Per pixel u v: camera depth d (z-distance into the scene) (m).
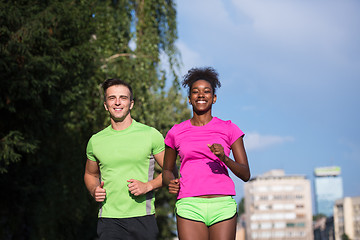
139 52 12.30
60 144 12.05
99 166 4.58
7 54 8.02
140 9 12.93
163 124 13.62
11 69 8.14
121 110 4.48
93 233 17.48
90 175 4.77
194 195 3.99
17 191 11.39
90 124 11.80
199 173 4.02
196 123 4.19
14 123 9.65
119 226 4.41
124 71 11.91
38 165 11.80
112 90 4.50
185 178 4.06
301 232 151.75
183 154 4.10
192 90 4.18
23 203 11.70
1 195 11.38
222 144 4.09
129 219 4.40
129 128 4.52
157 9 13.38
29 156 11.09
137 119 11.99
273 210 153.88
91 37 11.09
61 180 12.30
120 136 4.49
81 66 9.56
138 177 4.45
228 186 4.04
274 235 152.50
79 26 9.33
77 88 9.91
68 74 9.57
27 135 9.55
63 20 9.00
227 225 3.97
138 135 4.48
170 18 13.34
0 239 11.65
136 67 12.05
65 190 12.31
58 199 12.45
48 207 12.64
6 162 8.65
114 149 4.43
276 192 154.38
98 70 11.09
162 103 13.52
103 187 4.48
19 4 8.47
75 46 9.49
